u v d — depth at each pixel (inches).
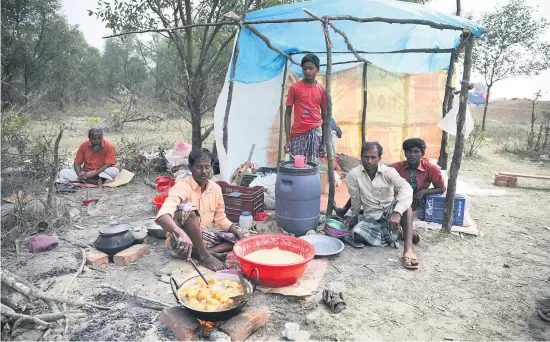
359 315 116.6
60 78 809.5
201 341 100.6
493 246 172.6
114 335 103.5
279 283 125.6
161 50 505.7
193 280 114.6
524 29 516.4
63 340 101.0
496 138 543.2
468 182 303.0
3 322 101.5
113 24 291.6
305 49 258.4
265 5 290.2
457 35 235.8
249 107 266.1
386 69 293.3
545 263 155.7
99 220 195.0
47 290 123.7
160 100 674.2
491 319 116.6
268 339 104.1
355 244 165.9
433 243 173.9
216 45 327.6
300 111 211.5
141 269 141.8
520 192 274.2
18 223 171.5
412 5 196.1
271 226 181.2
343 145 322.0
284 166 173.3
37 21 709.9
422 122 315.9
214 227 177.0
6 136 254.2
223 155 219.1
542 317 116.3
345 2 187.8
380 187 167.5
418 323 113.6
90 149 262.5
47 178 236.2
